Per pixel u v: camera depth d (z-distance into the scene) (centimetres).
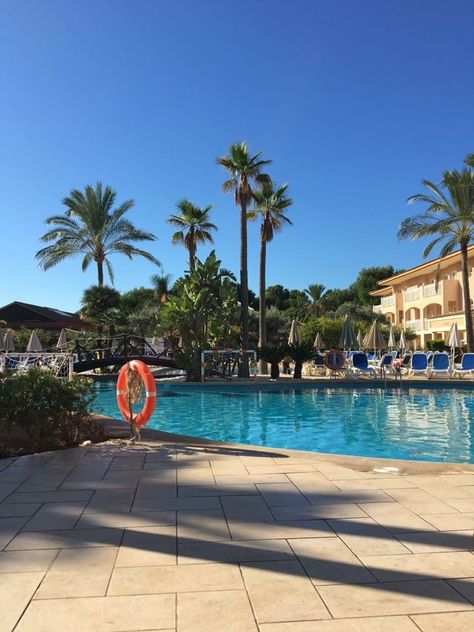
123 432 870
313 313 6544
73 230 3244
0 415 703
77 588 307
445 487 510
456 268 3991
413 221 2662
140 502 476
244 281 2439
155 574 325
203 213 3225
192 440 799
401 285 4988
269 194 2744
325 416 1332
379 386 2025
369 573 323
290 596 295
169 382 2092
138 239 3281
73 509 457
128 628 264
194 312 2225
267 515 435
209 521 422
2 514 444
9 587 308
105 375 2478
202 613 278
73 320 4894
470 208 2548
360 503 463
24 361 1803
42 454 693
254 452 699
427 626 263
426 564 335
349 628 262
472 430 1112
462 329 3584
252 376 2416
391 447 942
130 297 5150
